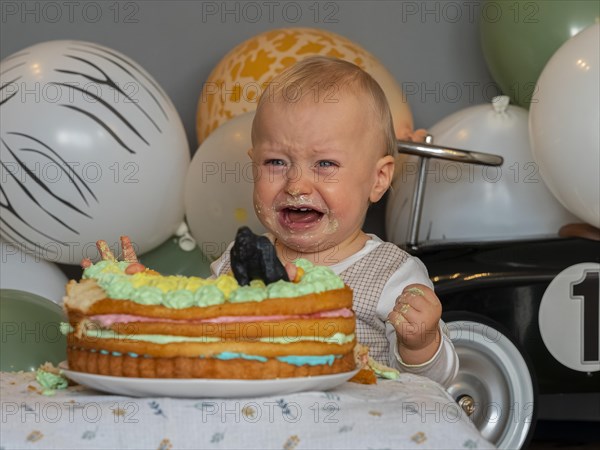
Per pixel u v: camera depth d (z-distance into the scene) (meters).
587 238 2.10
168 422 0.89
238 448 0.87
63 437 0.87
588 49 2.08
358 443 0.88
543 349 2.02
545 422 2.56
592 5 2.45
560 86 2.09
